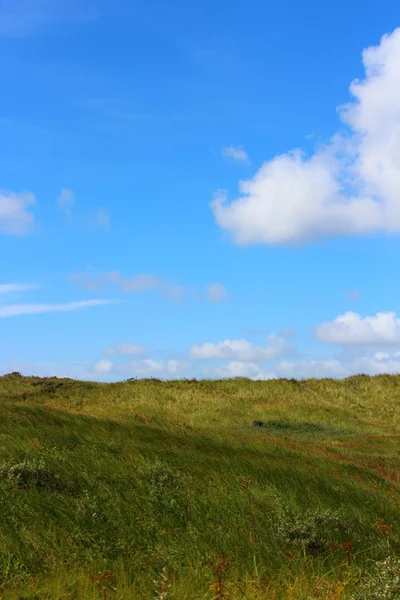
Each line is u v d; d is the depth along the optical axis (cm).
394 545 924
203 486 1143
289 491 1182
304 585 704
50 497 980
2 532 827
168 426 2106
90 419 1897
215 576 710
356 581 731
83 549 813
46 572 733
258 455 1642
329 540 898
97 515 930
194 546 847
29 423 1702
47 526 877
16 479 1032
